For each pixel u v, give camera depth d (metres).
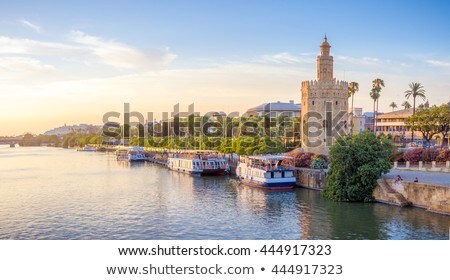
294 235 54.06
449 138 134.50
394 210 64.69
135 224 60.94
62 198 83.56
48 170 147.00
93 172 138.12
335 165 75.50
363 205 69.69
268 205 72.31
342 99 123.81
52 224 61.78
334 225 57.94
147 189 94.81
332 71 127.06
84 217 65.81
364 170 71.19
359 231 54.69
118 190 93.81
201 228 58.12
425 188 64.12
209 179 111.69
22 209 72.56
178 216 65.31
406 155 93.62
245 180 97.06
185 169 128.25
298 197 79.31
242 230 56.81
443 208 61.00
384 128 190.88
